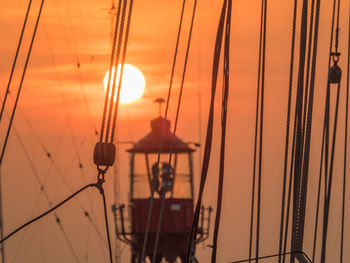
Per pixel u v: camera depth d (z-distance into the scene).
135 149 118.56
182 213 116.94
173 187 117.62
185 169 118.75
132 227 117.69
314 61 45.72
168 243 116.12
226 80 41.97
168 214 116.31
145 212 116.81
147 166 118.56
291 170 46.44
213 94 41.22
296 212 45.84
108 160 39.28
